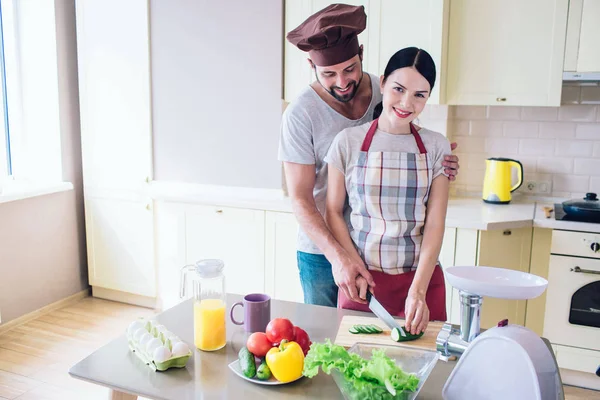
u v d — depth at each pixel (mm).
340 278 1503
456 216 2754
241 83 3207
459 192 3400
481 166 3330
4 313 3326
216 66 3256
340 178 1593
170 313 1521
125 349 1303
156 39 3387
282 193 3219
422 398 1097
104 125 3611
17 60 3639
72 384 2693
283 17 3074
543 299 2846
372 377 1005
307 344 1239
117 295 3830
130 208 3605
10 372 2797
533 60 2811
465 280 1235
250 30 3137
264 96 3162
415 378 999
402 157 1524
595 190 3111
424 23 2836
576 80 2760
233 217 3240
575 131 3109
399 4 2869
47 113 3648
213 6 3209
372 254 1556
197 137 3381
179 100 3393
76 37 3711
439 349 1280
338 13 1596
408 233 1558
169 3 3312
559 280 2723
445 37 2891
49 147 3684
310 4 2994
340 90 1688
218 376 1171
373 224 1559
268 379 1146
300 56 3059
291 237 3090
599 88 3008
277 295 3193
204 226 3344
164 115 3449
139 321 1346
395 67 1438
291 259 3113
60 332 3305
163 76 3408
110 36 3500
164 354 1174
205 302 1318
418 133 1562
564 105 3107
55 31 3541
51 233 3633
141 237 3600
